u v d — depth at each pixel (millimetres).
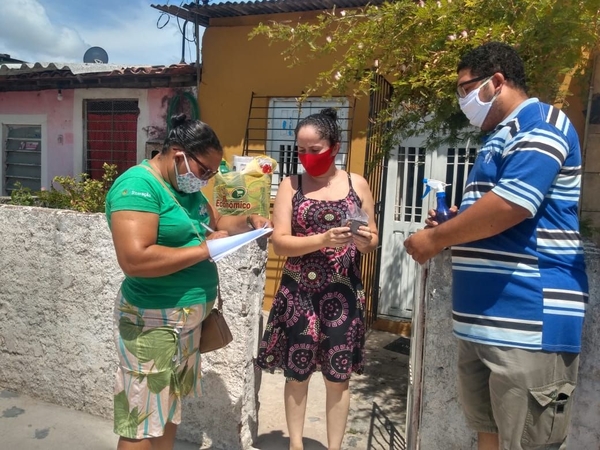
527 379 1861
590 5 2906
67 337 3439
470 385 2139
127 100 7398
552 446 1942
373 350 4965
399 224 5559
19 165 8406
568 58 3119
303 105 5992
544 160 1784
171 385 2328
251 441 3152
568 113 4328
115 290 3254
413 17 3480
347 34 3957
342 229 2422
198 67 6492
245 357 2979
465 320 2006
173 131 2238
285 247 2602
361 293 2756
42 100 7934
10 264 3559
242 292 2934
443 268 2510
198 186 2287
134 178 2168
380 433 3373
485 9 3219
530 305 1865
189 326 2332
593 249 2348
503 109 2039
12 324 3625
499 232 1849
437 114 3488
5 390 3736
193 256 2125
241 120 6352
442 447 2592
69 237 3334
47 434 3217
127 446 2295
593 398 2338
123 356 2297
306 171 2686
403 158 5496
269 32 4473
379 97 5102
